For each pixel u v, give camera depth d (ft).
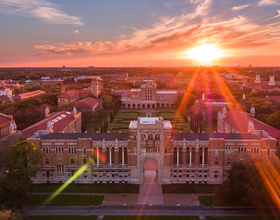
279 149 402.52
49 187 336.29
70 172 351.25
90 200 303.07
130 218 267.18
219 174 346.13
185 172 348.79
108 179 351.87
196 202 298.56
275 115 477.36
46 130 392.88
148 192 323.16
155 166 403.34
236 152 345.31
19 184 275.18
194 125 597.52
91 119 642.22
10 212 230.27
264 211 278.26
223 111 559.38
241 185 283.18
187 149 349.20
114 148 348.38
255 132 386.73
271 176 268.62
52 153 347.56
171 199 305.94
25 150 305.53
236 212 277.44
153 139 341.21
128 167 348.38
